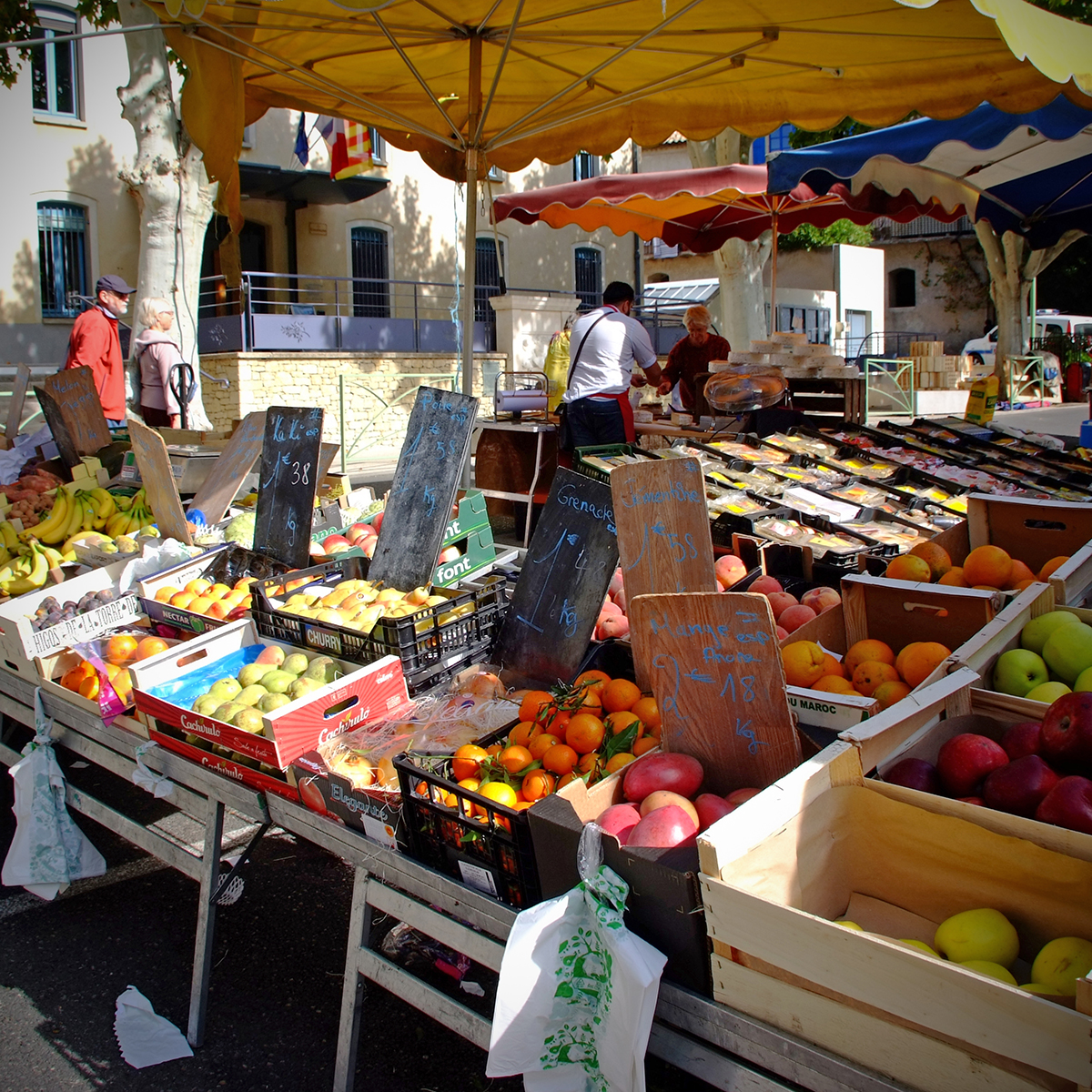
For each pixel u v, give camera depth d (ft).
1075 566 9.04
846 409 23.85
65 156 51.96
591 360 21.03
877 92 17.39
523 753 7.79
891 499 15.71
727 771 6.88
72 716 10.71
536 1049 5.97
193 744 9.10
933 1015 4.49
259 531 13.05
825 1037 4.95
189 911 11.13
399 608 10.19
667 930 5.64
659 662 7.00
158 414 24.03
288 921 10.89
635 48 14.75
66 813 11.10
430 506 11.32
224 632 10.38
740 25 14.69
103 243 53.72
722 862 5.16
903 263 105.81
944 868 5.59
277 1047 8.77
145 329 26.12
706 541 8.57
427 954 9.69
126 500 16.63
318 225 61.31
